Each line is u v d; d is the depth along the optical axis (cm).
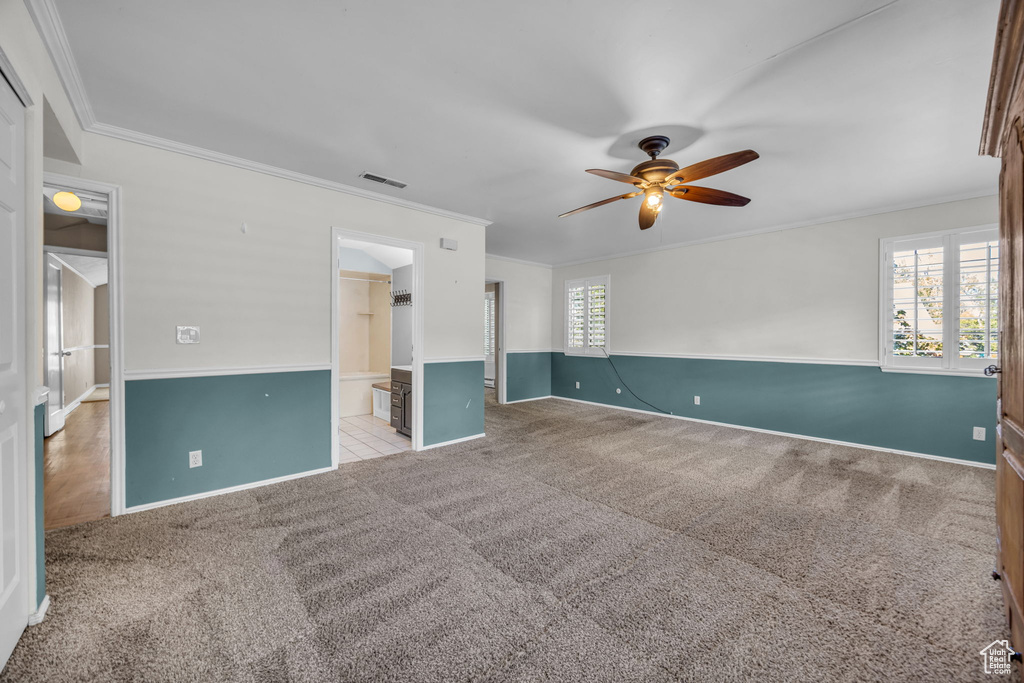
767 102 228
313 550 229
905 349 412
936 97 222
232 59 197
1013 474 144
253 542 237
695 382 571
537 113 243
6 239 150
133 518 264
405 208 406
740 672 147
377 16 170
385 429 512
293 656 154
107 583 197
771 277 501
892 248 418
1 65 140
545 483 334
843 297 448
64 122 215
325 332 354
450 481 337
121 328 267
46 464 364
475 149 289
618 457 404
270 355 326
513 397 715
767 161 305
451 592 193
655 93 221
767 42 182
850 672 147
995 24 169
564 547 234
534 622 173
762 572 210
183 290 288
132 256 270
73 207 272
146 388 276
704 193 269
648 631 168
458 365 455
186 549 228
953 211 383
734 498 304
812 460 395
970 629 169
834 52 188
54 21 170
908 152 289
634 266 642
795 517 273
